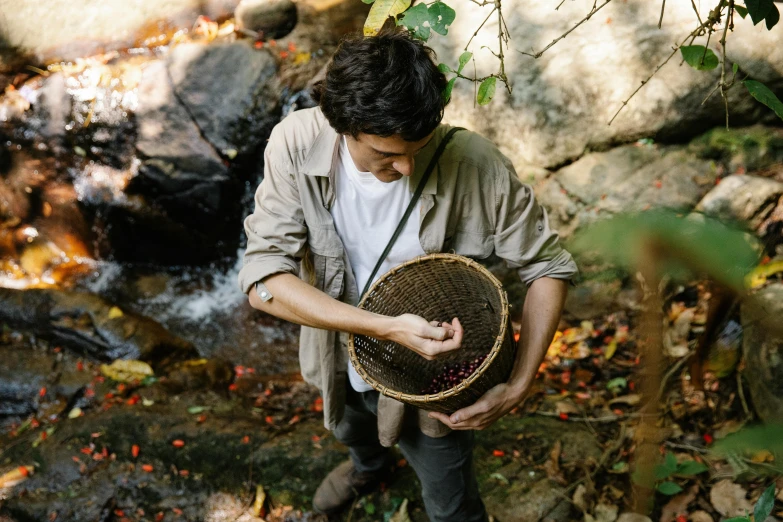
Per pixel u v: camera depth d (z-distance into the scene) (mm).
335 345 1965
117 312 3914
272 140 1770
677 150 3367
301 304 1689
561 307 1836
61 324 3824
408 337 1583
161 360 3801
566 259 1854
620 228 791
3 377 3598
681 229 772
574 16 3385
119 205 4355
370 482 2693
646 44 3287
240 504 2826
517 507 2617
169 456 3016
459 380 1903
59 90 4348
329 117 1491
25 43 4426
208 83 4129
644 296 954
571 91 3414
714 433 2699
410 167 1536
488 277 1661
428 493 2062
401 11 1682
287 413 3311
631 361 3254
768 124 3270
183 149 4172
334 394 2041
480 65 3557
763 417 2547
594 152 3449
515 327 3672
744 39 3139
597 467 2709
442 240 1786
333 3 4383
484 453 2861
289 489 2838
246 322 4219
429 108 1407
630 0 3318
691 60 1725
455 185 1738
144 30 4426
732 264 753
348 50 1435
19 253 4633
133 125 4238
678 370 2889
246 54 4117
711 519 2438
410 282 1807
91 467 3006
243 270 1786
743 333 2617
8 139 4441
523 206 1790
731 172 3291
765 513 1384
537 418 3025
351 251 1856
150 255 4543
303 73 4070
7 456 3117
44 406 3473
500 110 3549
